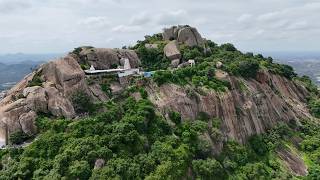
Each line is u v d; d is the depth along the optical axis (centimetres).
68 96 9200
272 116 12362
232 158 9631
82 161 7419
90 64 11131
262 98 12288
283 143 11356
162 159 8094
